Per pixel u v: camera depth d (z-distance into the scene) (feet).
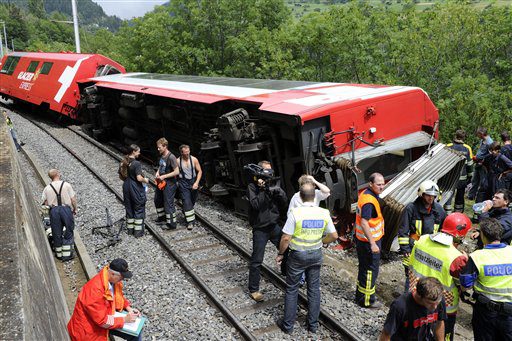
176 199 35.19
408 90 28.09
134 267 23.72
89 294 14.15
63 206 25.16
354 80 63.46
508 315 14.26
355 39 59.21
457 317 20.08
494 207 19.52
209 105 33.40
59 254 25.43
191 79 46.21
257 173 18.98
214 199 34.83
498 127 43.73
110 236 27.91
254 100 29.04
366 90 28.66
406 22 57.72
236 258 24.62
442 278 15.15
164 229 29.17
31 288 10.68
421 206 18.56
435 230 18.89
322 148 25.29
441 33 53.57
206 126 35.37
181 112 38.47
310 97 27.81
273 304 19.89
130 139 52.01
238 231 28.14
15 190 15.05
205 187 36.58
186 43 82.23
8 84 87.10
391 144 26.91
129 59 94.32
